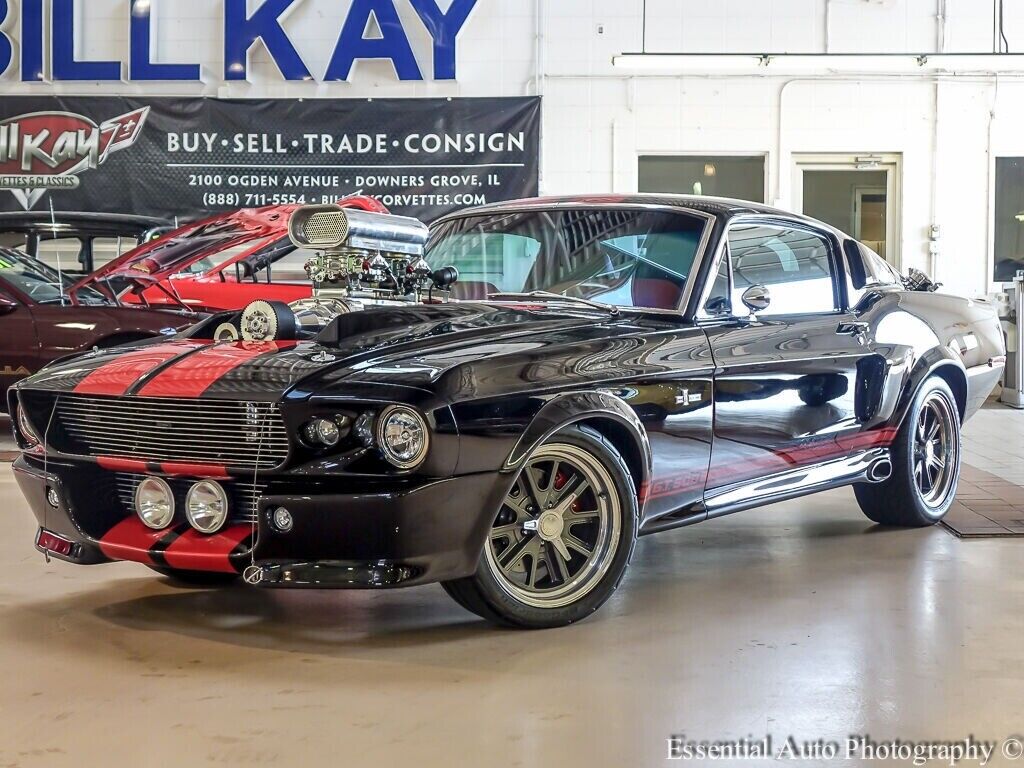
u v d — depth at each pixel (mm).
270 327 3490
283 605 3656
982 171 11102
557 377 3264
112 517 3330
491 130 11094
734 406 3828
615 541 3436
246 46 11070
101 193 11148
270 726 2570
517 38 11109
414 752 2418
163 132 11102
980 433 8492
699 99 11125
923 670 2959
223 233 8859
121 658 3084
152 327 7688
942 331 4949
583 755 2400
